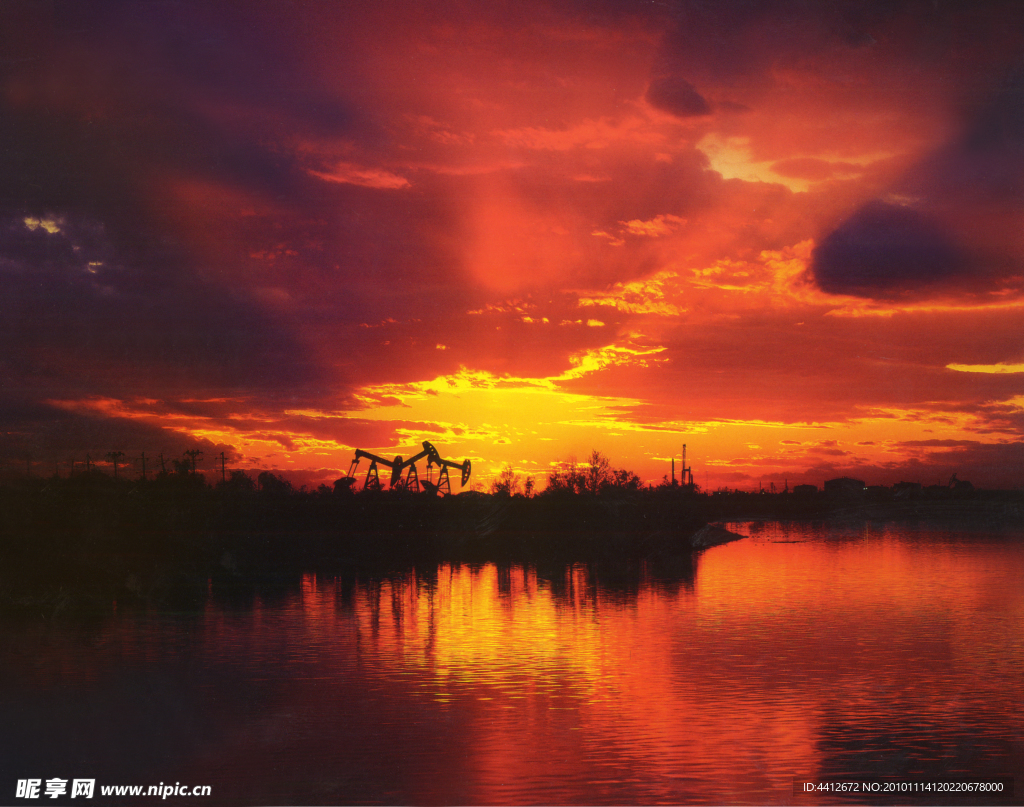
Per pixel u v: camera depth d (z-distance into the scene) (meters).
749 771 16.86
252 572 59.00
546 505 88.50
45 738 19.48
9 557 47.19
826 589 45.62
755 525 138.62
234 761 17.78
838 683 23.59
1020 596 41.97
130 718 20.98
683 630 32.62
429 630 33.31
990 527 125.81
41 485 58.44
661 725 19.81
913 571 54.84
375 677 25.02
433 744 18.75
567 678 24.55
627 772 16.86
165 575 51.94
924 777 16.36
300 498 82.50
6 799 16.05
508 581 53.12
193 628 34.28
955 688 22.94
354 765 17.52
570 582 51.78
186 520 67.25
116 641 31.30
